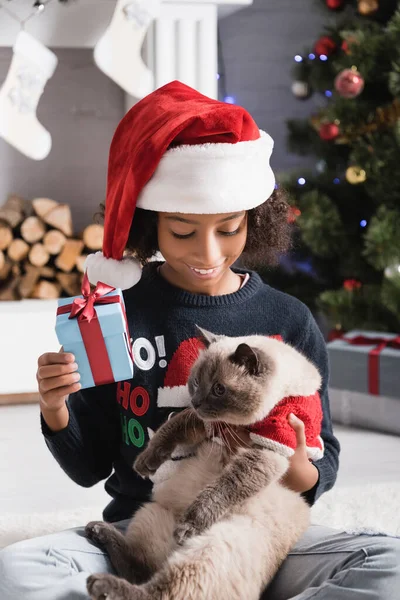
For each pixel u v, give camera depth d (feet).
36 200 12.26
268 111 14.01
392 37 11.21
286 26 13.84
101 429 5.57
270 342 5.12
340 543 4.75
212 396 4.79
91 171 13.07
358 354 10.67
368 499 7.93
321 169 12.78
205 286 5.38
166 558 4.72
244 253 5.94
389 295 11.12
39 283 12.25
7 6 11.26
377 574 4.22
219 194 4.92
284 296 5.79
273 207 5.81
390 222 11.35
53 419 5.13
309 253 12.91
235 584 4.36
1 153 12.69
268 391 4.78
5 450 9.78
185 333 5.47
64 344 4.75
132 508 5.47
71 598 4.37
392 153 11.12
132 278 5.35
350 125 11.41
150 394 5.40
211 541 4.39
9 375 11.58
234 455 4.87
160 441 4.95
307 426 4.94
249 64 13.87
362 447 9.91
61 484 8.68
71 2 11.39
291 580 4.70
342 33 11.56
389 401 10.46
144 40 11.64
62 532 4.97
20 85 9.50
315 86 12.37
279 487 4.83
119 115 13.05
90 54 12.78
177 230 5.08
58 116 12.83
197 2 11.53
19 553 4.64
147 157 5.00
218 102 5.38
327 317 12.35
